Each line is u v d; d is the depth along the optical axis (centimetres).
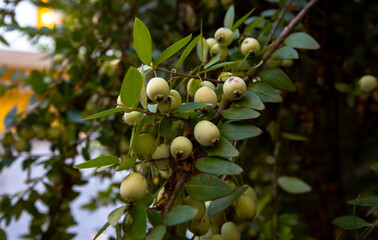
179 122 16
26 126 36
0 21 33
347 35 34
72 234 36
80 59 39
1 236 32
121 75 37
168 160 15
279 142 33
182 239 13
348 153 43
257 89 17
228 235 16
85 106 38
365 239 18
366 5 35
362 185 40
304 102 35
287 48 20
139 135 15
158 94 14
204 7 37
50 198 36
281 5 26
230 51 22
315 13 32
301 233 37
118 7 38
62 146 34
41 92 35
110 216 13
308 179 39
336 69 35
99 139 34
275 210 30
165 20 42
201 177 14
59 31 37
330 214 38
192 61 28
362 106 40
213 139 14
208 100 15
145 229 12
